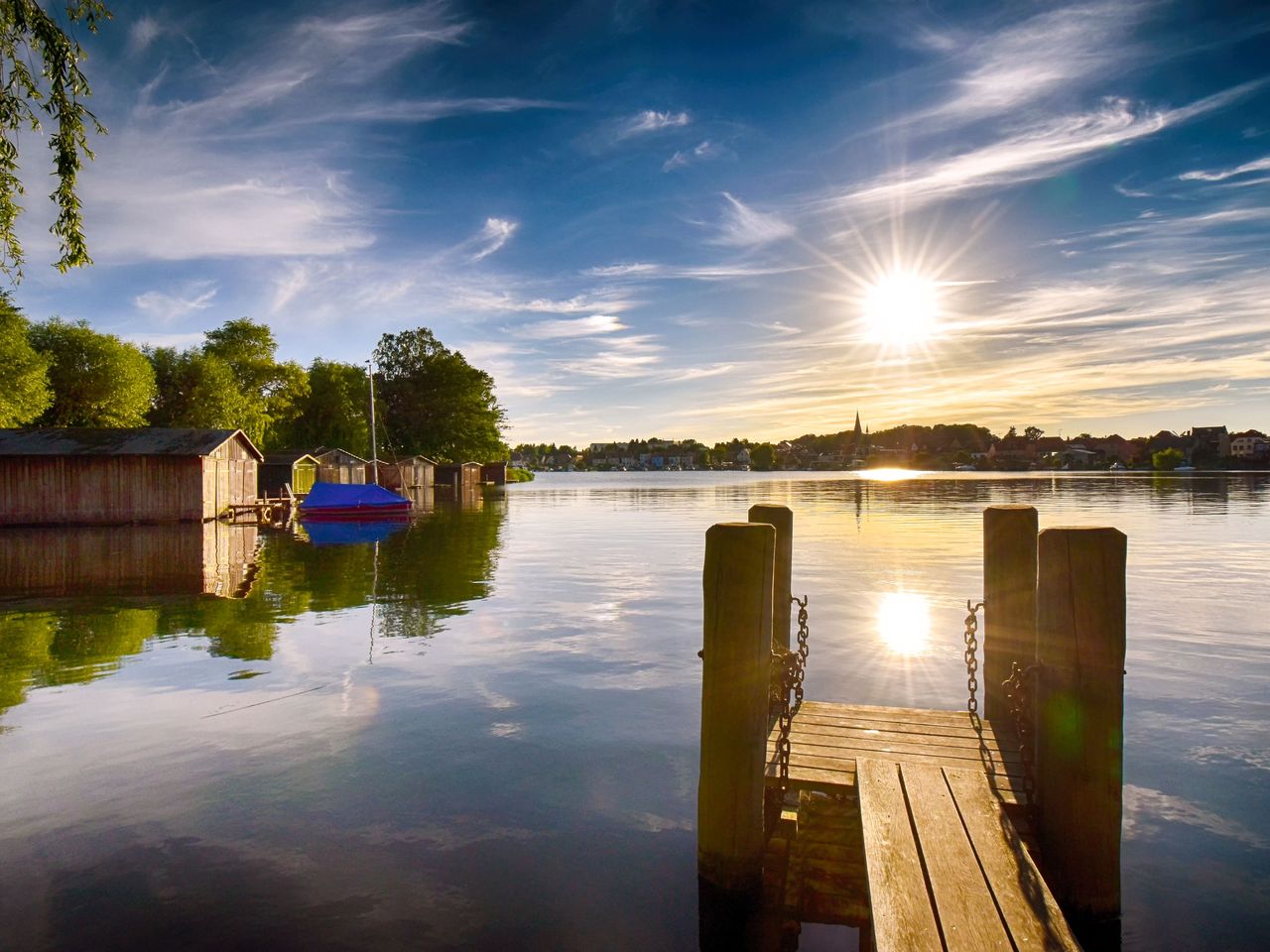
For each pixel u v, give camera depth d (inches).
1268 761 287.6
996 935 150.2
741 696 195.9
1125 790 263.0
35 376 1583.4
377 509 1581.0
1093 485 3134.8
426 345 3818.9
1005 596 275.0
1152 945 182.4
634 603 620.1
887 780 214.1
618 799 257.6
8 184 320.8
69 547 1017.5
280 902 196.1
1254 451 6397.6
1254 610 571.5
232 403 2479.1
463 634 504.4
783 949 183.0
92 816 241.9
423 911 193.3
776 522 298.5
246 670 410.9
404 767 283.3
